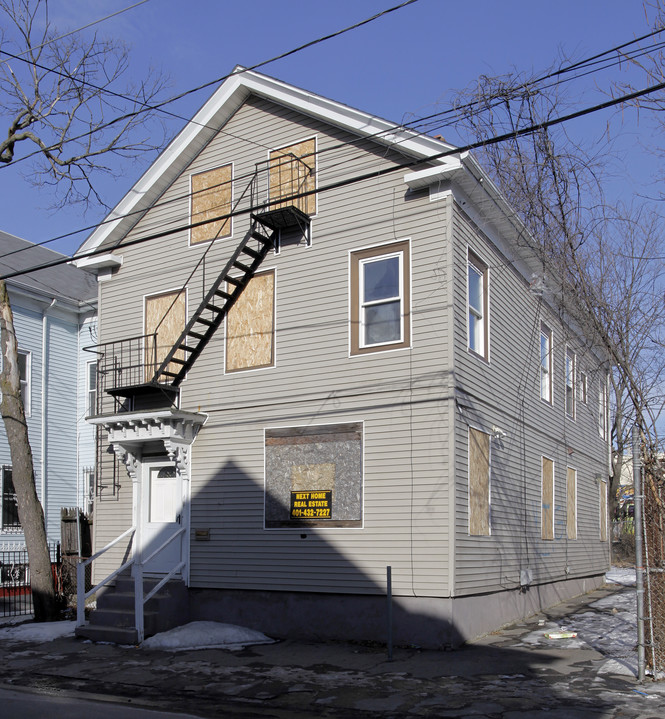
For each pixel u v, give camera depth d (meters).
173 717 8.41
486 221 14.73
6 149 16.08
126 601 14.42
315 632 13.22
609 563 24.38
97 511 16.61
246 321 15.15
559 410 19.45
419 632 12.16
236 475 14.67
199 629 13.28
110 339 17.17
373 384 13.42
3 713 8.53
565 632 12.94
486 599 13.42
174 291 16.41
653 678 9.39
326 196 14.61
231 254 15.70
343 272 14.16
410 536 12.58
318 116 14.87
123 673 11.01
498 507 14.49
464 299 13.54
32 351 23.16
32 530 15.80
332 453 13.65
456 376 12.84
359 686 9.78
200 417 15.10
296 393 14.26
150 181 16.84
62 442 23.77
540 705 8.45
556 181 11.93
